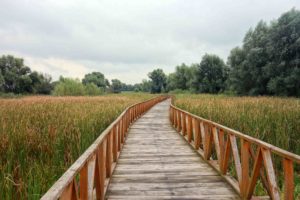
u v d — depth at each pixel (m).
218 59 67.88
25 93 74.38
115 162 6.98
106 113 13.39
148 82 124.94
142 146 9.45
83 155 3.17
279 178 6.86
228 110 12.65
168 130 13.53
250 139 4.21
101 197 4.39
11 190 4.64
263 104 16.48
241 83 43.25
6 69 74.88
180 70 95.81
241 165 4.79
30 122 9.52
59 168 6.25
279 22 36.38
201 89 68.25
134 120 17.59
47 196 1.92
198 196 4.78
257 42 42.03
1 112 12.30
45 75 79.81
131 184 5.43
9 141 6.66
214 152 8.41
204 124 7.46
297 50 34.28
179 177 5.88
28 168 5.61
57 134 7.73
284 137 8.31
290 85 33.50
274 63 36.22
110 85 135.00
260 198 4.47
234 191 5.03
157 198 4.68
